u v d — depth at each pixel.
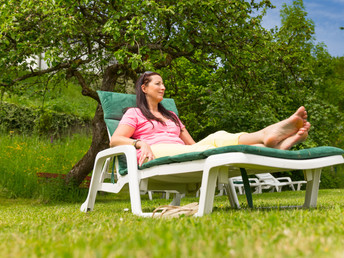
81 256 0.94
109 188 3.00
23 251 1.09
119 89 7.92
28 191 6.82
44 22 5.41
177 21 5.59
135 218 2.14
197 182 3.15
